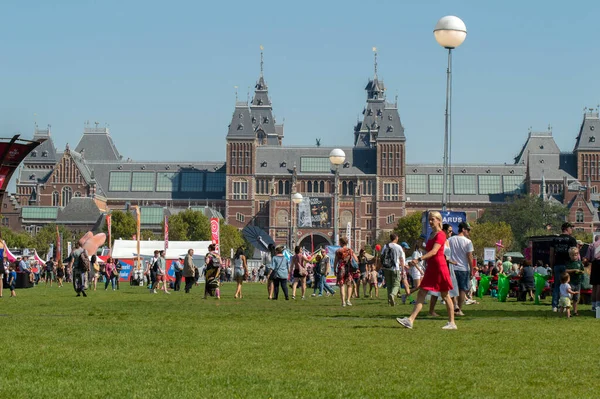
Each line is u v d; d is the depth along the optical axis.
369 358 25.03
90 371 22.45
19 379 21.08
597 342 28.98
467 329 33.12
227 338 29.45
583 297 58.31
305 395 19.59
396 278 53.66
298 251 67.44
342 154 89.88
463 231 43.97
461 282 42.16
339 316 40.00
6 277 66.75
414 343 28.41
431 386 20.84
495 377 22.11
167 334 30.55
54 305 50.41
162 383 20.89
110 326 33.28
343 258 53.44
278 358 24.97
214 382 21.14
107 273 95.38
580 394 19.97
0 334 30.12
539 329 33.34
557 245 45.72
